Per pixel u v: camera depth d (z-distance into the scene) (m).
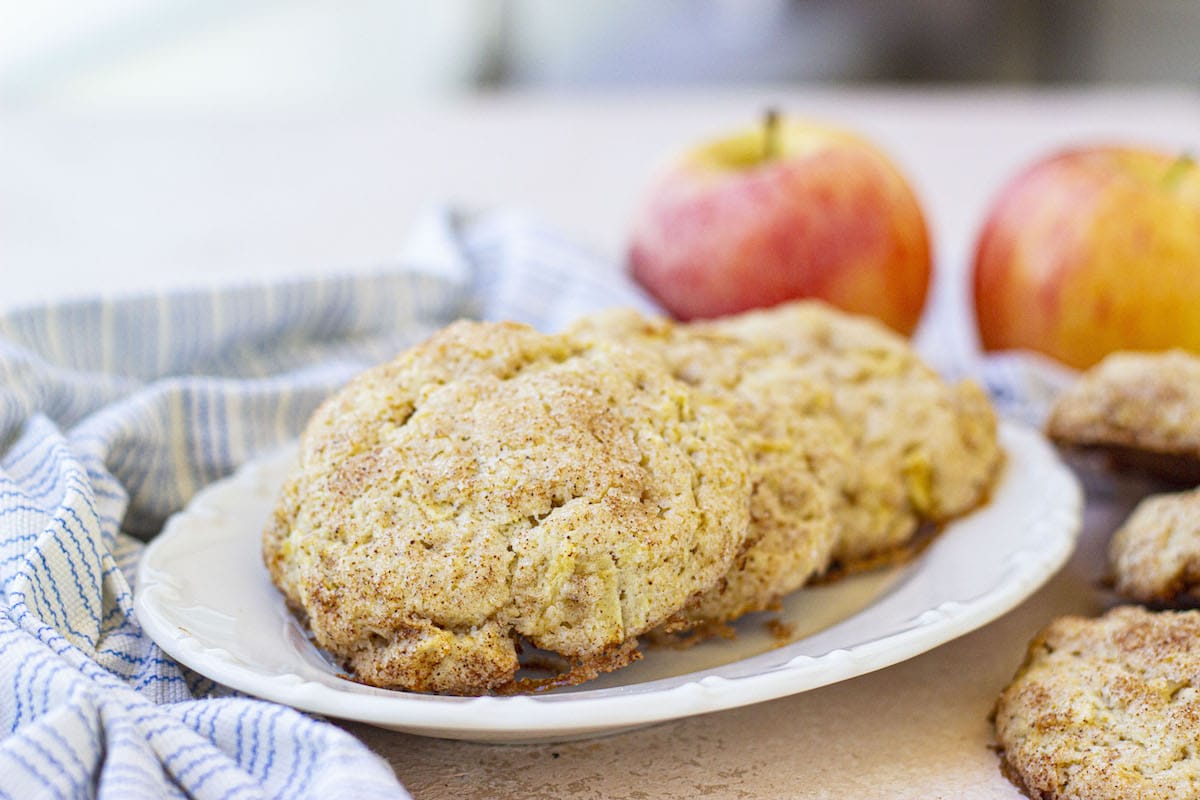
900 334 0.46
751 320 0.40
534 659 0.32
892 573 0.36
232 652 0.32
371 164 0.71
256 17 1.05
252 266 0.54
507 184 0.68
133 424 0.37
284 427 0.40
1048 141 0.74
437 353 0.34
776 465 0.35
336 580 0.32
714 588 0.34
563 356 0.34
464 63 1.09
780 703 0.34
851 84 1.06
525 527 0.32
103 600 0.33
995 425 0.39
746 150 0.48
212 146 0.75
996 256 0.46
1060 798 0.31
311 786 0.29
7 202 0.61
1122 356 0.40
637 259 0.47
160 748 0.30
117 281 0.52
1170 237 0.44
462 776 0.32
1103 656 0.33
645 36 1.08
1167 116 0.81
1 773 0.29
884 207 0.45
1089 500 0.41
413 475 0.32
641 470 0.32
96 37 0.99
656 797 0.31
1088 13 1.04
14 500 0.34
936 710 0.33
